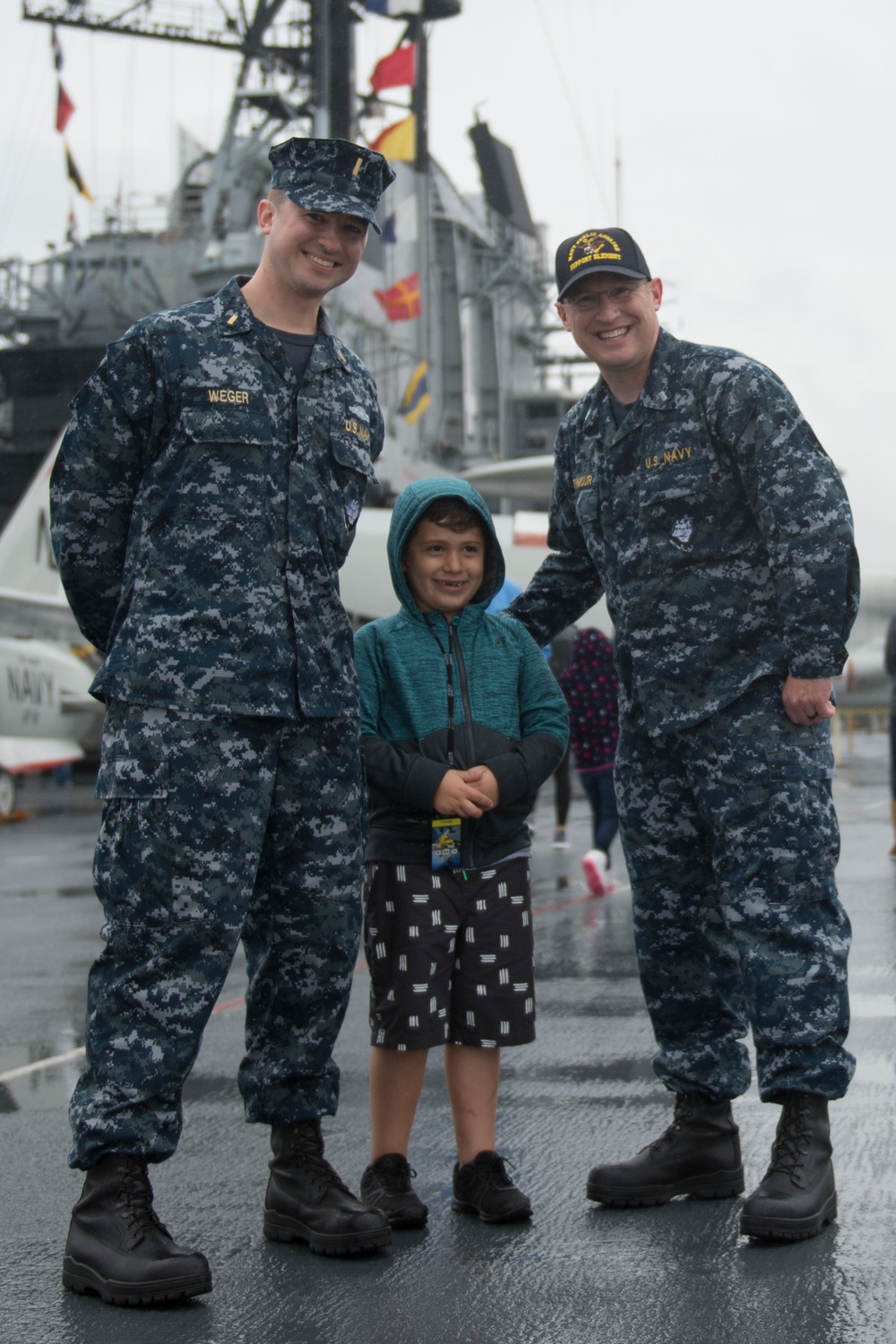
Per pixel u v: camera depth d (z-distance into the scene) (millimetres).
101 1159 2496
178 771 2525
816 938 2771
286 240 2623
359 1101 3783
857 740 31531
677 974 3006
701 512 2875
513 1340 2154
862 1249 2527
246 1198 2994
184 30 27484
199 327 2607
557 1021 4707
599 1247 2605
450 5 28422
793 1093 2732
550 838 11477
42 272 28891
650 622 2922
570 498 3217
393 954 2871
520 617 3332
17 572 18031
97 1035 2537
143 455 2615
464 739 2957
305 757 2668
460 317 35281
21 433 28516
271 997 2746
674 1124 2979
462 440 35094
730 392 2826
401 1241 2689
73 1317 2314
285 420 2643
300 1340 2180
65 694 17641
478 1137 2900
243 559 2578
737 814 2826
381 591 21562
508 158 38281
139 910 2529
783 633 2803
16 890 9305
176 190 29500
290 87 27844
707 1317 2217
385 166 2670
